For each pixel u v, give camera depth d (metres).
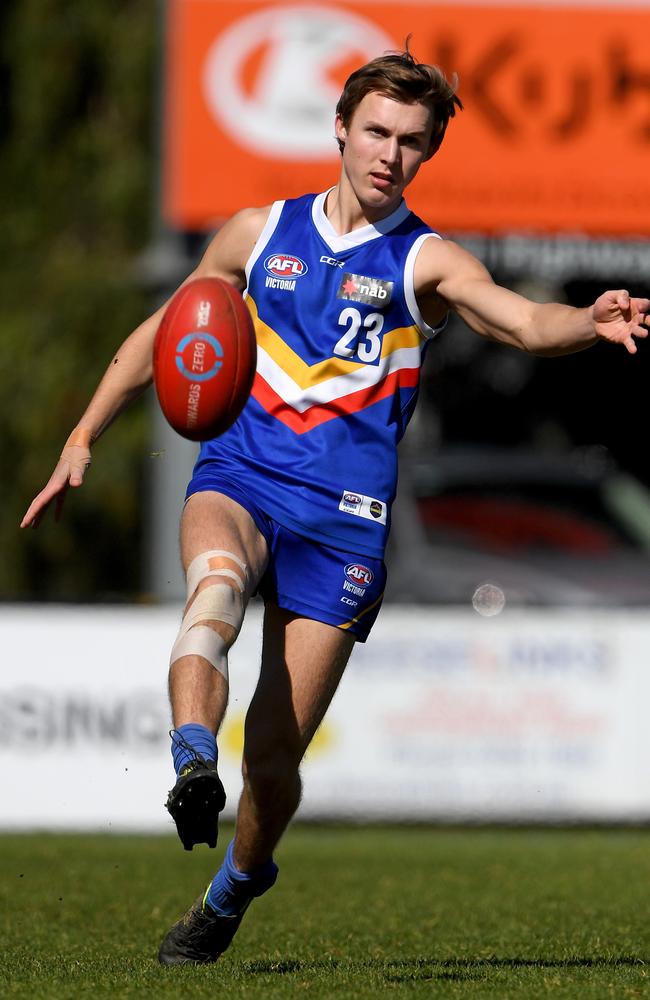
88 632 35.19
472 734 35.47
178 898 23.62
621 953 18.19
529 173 47.69
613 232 47.88
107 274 70.06
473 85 47.56
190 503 15.12
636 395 73.31
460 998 13.92
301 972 15.84
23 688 35.03
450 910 22.61
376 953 18.30
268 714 15.09
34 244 72.44
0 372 69.94
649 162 47.56
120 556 72.44
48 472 69.56
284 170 47.16
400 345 15.38
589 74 47.59
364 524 15.30
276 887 25.41
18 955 17.73
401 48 47.28
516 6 47.41
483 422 74.31
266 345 15.49
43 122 71.75
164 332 14.28
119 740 35.09
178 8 47.06
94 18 71.62
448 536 43.19
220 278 14.67
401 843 32.34
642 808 35.53
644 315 13.39
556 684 35.56
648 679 35.66
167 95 47.28
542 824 35.50
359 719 35.31
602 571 41.81
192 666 13.46
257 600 35.38
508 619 35.50
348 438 15.30
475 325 14.99
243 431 15.45
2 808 34.88
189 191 47.16
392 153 14.99
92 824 34.91
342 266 15.32
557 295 63.28
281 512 15.15
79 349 69.88
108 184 70.75
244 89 47.16
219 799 12.65
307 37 47.16
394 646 35.41
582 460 48.00
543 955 18.03
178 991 13.97
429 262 15.22
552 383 73.75
